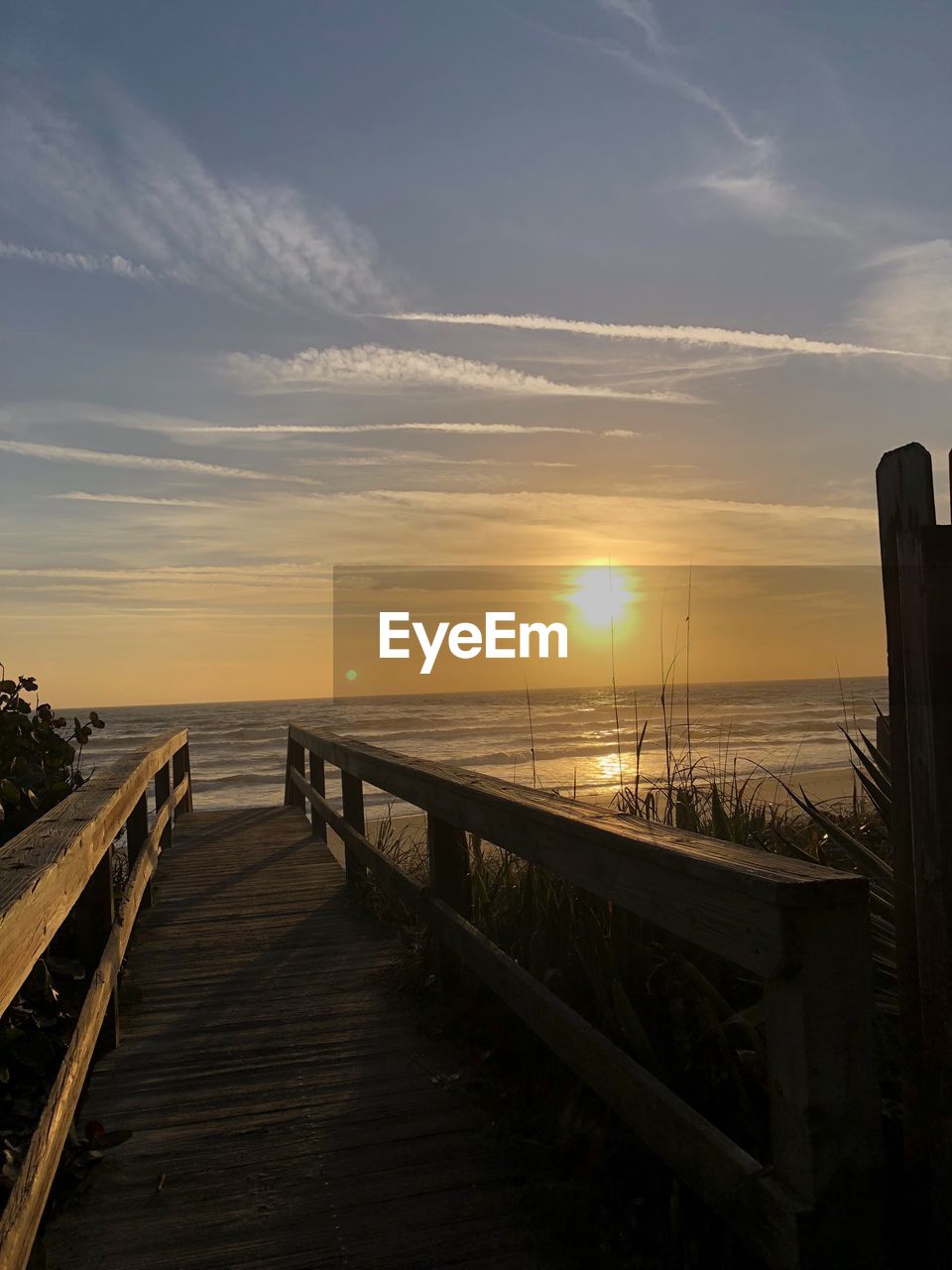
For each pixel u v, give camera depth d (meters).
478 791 3.29
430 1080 3.27
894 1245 1.82
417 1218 2.42
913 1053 1.77
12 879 2.13
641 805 3.80
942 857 1.68
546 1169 2.62
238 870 7.04
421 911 4.03
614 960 2.85
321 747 7.52
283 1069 3.42
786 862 1.88
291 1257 2.27
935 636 1.70
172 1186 2.62
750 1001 2.74
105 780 4.29
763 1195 1.75
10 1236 1.70
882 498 1.83
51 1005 3.21
